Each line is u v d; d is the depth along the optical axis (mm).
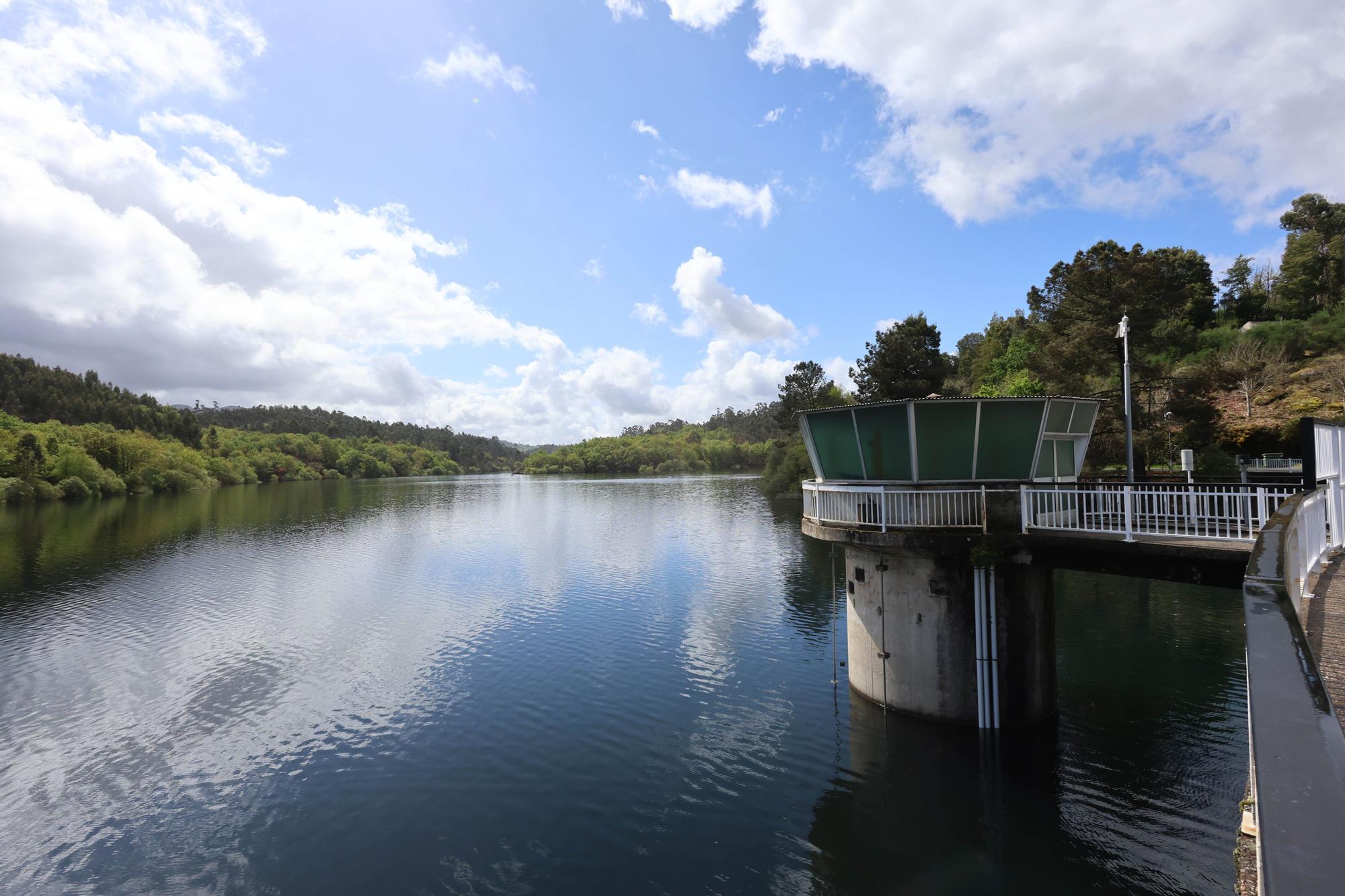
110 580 42125
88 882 13359
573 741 18781
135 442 122562
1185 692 19953
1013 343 82625
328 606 35219
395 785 16656
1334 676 4961
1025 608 16453
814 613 31953
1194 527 13164
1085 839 13453
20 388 168000
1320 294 68312
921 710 16859
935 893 12188
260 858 13945
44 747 19047
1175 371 51125
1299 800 1780
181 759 18234
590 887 12789
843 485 18672
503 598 36812
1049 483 17875
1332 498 9922
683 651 26484
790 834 14180
